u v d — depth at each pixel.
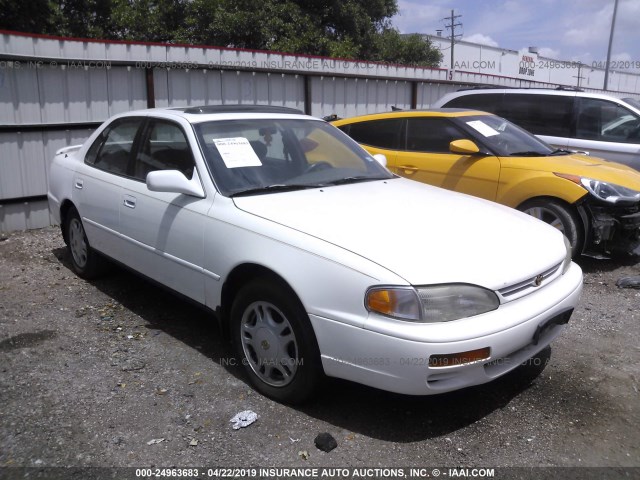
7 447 2.94
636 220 5.74
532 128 8.22
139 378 3.65
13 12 15.74
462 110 6.83
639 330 4.46
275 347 3.31
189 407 3.33
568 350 4.11
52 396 3.42
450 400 3.45
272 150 4.21
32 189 7.35
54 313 4.68
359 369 2.92
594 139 7.77
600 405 3.41
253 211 3.48
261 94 9.54
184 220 3.81
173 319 4.60
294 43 19.25
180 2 21.08
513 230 3.53
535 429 3.16
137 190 4.29
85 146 5.28
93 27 20.25
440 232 3.29
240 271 3.48
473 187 6.15
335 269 2.96
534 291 3.20
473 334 2.80
